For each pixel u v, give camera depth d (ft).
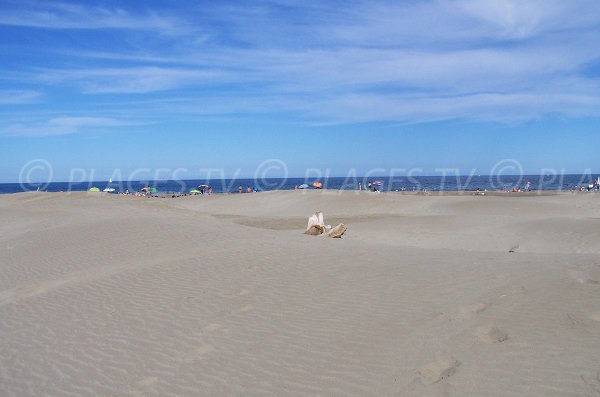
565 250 57.52
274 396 18.51
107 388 20.48
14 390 21.13
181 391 19.61
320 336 23.08
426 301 25.99
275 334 23.88
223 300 29.60
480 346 20.13
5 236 73.46
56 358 23.88
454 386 17.60
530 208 111.14
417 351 20.43
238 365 21.17
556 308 23.04
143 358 22.86
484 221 80.18
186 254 43.80
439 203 123.95
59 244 56.13
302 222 100.42
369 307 26.08
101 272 40.04
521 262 33.30
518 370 17.99
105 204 122.31
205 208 143.64
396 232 75.46
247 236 53.01
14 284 40.06
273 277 33.58
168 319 27.37
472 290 26.94
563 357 18.43
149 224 63.16
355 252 40.63
